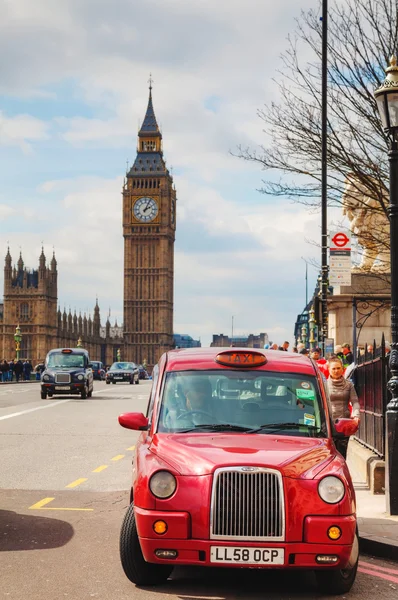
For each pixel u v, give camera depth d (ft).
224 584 25.20
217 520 22.71
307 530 22.57
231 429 26.16
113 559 27.61
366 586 25.23
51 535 31.27
